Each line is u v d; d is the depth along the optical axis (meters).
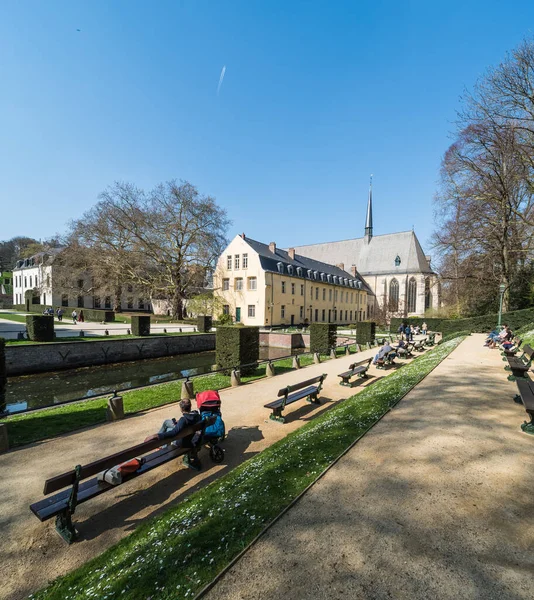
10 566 3.18
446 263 30.11
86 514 3.97
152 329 29.73
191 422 4.80
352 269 61.72
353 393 9.57
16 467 5.14
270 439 6.20
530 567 2.41
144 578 2.46
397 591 2.20
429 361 11.77
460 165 23.31
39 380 15.04
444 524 2.91
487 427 5.23
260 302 36.81
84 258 38.41
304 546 2.66
